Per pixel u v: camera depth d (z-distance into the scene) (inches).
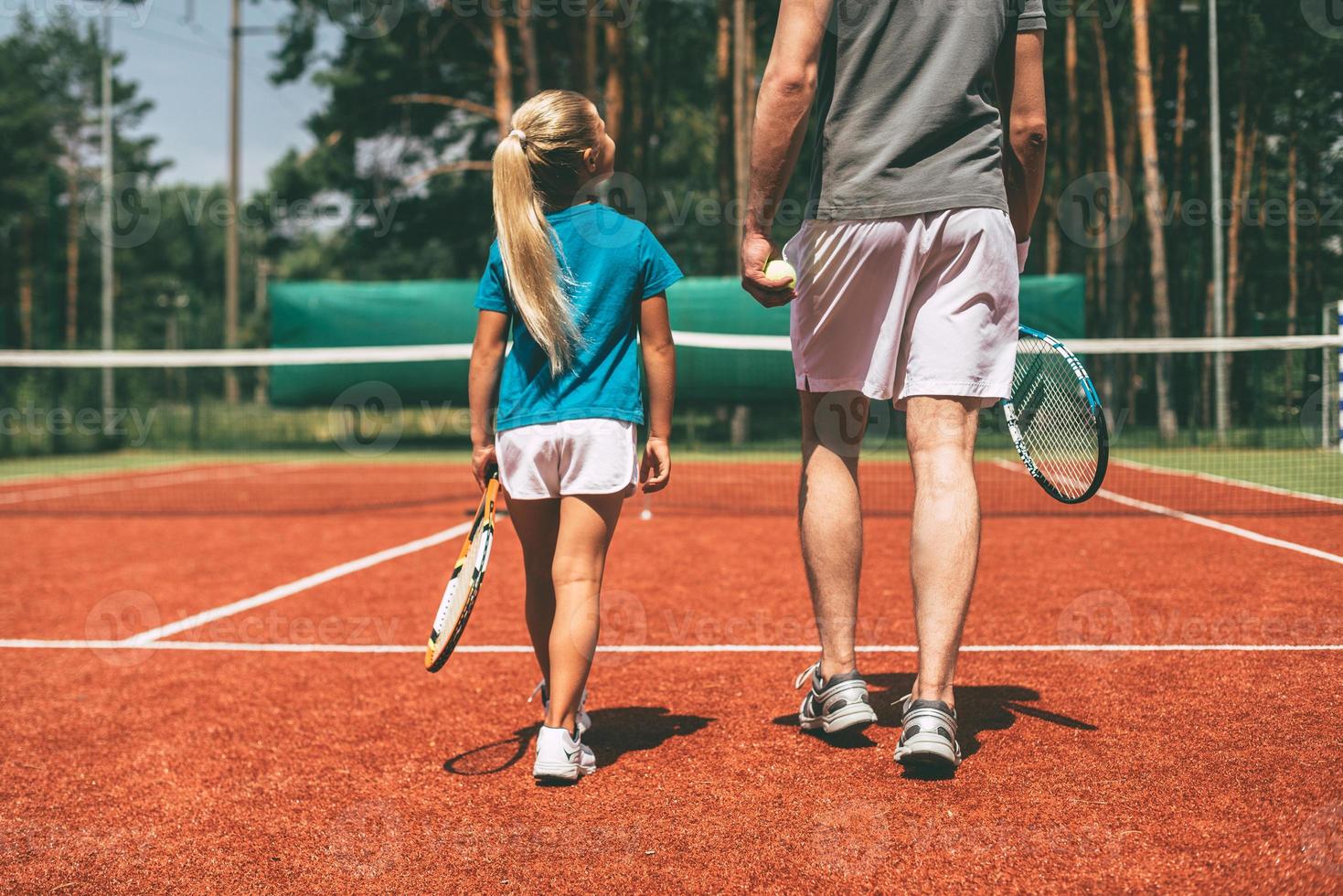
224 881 85.7
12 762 117.2
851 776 101.4
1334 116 781.9
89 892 84.6
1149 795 93.3
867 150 103.7
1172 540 260.5
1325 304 874.8
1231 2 762.8
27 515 382.6
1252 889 75.3
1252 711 115.6
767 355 585.3
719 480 496.4
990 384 102.8
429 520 358.9
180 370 882.8
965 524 100.7
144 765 115.3
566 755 102.9
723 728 119.6
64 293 1955.0
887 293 104.7
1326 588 188.2
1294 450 586.2
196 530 334.0
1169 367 685.3
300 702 138.6
